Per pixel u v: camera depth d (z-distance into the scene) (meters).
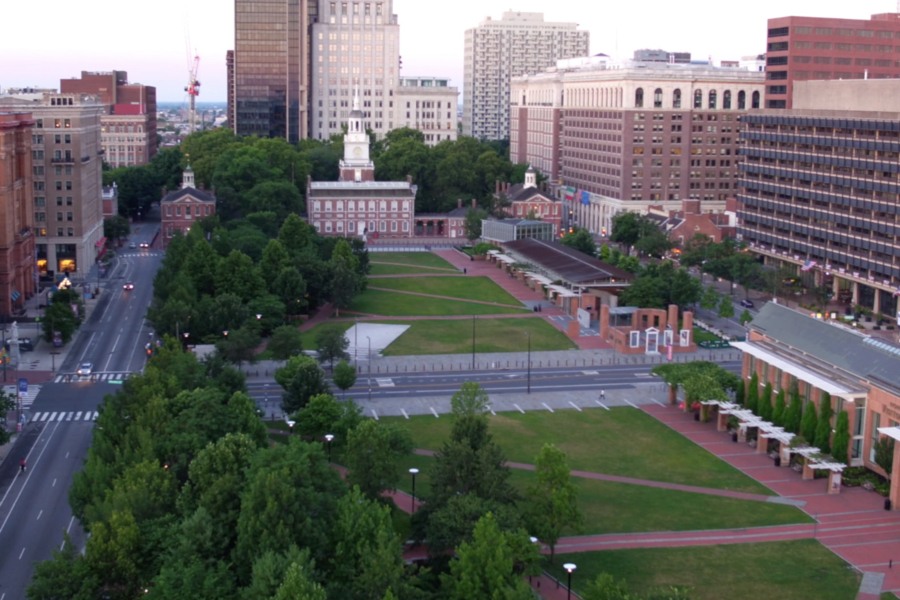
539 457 106.06
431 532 99.50
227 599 85.00
